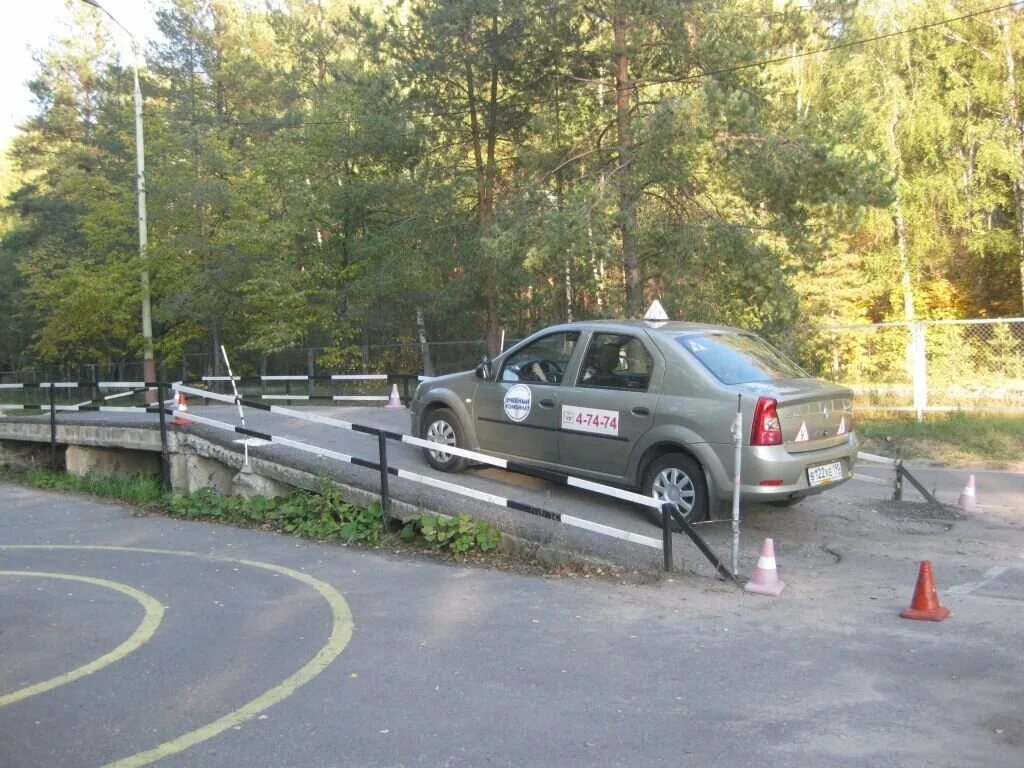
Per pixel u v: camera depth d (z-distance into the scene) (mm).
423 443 8055
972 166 30672
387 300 27625
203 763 3889
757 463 7164
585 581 6844
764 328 16625
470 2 20172
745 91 17531
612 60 19203
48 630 5871
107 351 36219
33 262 33906
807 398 7484
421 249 25266
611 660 5117
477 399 9312
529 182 19547
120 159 35750
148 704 4562
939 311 31750
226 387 26891
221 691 4723
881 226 30766
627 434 7934
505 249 17578
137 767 3857
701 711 4375
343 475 9172
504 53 20875
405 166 24984
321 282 28469
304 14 37406
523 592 6566
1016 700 4449
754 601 6223
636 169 17750
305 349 27594
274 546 8367
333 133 26406
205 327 28531
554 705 4477
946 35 29922
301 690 4719
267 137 32000
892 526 8508
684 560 7109
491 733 4156
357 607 6258
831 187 15812
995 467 12078
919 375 14953
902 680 4727
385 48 23156
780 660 5062
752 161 15789
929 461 12625
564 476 7340
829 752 3908
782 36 18047
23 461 15211
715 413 7355
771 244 17812
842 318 31688
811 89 30594
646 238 17781
